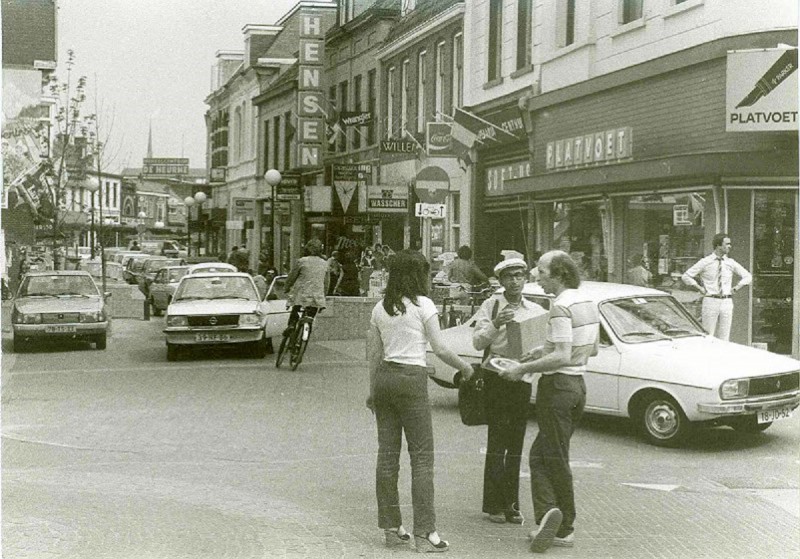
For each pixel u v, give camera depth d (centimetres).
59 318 1731
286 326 1675
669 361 999
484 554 693
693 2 1521
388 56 1834
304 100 1803
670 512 795
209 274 1769
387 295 693
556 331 700
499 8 1811
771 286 1504
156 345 1841
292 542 708
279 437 1052
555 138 1734
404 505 814
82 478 888
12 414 1148
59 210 2011
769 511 803
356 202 1823
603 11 1675
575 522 771
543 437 712
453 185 1825
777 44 1457
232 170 1814
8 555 667
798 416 1182
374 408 707
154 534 720
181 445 1007
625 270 1597
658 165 1515
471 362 1154
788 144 1465
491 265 1767
